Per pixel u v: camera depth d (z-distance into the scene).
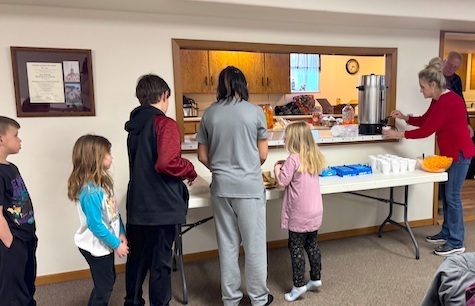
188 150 2.74
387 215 3.42
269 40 2.84
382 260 2.78
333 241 3.21
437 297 1.19
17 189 1.77
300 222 2.15
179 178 1.86
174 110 2.70
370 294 2.29
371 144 3.25
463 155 2.77
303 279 2.23
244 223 1.97
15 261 1.75
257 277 2.05
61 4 2.31
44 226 2.54
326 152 3.11
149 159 1.82
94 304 1.85
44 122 2.44
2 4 2.27
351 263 2.74
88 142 1.77
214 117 1.93
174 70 2.65
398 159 2.81
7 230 1.68
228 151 1.92
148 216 1.83
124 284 2.52
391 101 3.28
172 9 2.43
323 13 2.53
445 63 3.32
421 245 3.06
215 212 2.03
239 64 5.70
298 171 2.14
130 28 2.53
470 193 4.52
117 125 2.59
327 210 3.21
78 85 2.46
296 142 2.17
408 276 2.51
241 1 2.26
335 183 2.42
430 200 3.55
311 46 2.95
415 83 3.33
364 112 3.18
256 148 1.97
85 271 2.66
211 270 2.72
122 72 2.55
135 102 2.60
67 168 2.52
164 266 1.92
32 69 2.36
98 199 1.74
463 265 1.18
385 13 2.61
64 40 2.41
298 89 6.59
